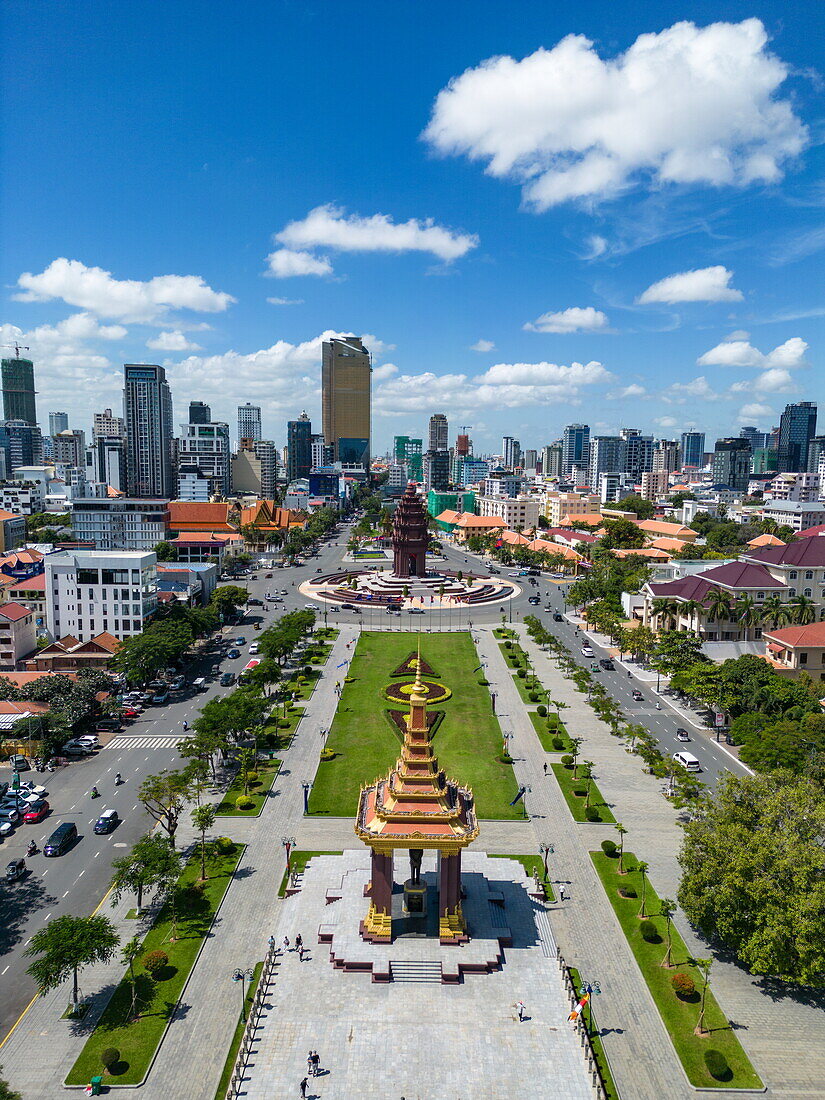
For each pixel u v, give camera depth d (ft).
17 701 432.66
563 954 245.65
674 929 260.42
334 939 244.83
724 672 447.83
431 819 244.01
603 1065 201.26
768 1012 222.07
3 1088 192.13
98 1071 197.77
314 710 475.72
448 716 467.93
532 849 311.27
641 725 453.17
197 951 245.24
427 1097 188.75
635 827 330.13
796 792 250.98
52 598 586.86
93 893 278.67
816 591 645.92
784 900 222.69
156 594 613.93
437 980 230.68
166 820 333.01
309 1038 207.10
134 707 475.72
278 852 306.76
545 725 453.58
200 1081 195.21
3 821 330.13
